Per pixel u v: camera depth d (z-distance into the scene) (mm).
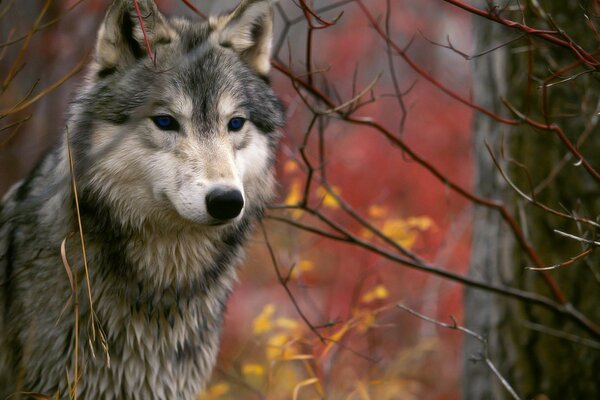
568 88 9250
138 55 7688
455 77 22656
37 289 7430
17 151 13469
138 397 7676
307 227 9055
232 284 8609
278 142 8562
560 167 8867
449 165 18984
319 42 26203
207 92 7508
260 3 8250
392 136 8750
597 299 9344
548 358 9648
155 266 7645
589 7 8461
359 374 11453
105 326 7457
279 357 9211
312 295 15062
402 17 22922
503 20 6777
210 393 10117
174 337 7805
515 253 9789
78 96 7699
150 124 7340
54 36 14336
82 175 7359
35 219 7648
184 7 20391
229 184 7109
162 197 7367
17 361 7512
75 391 6746
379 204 16703
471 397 10516
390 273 15078
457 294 14789
